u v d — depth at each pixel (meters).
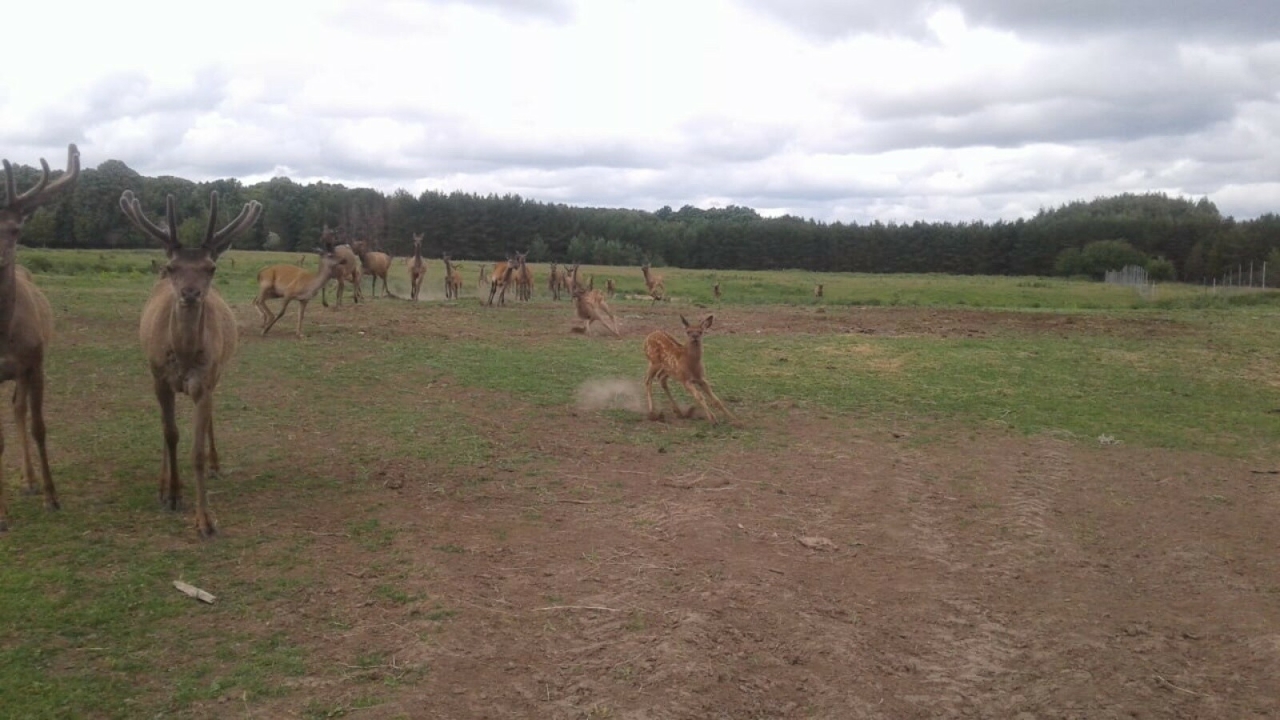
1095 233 86.62
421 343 16.44
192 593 5.95
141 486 8.00
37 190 7.11
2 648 5.21
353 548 6.89
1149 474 10.01
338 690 4.98
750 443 10.62
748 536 7.61
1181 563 7.49
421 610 5.93
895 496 8.87
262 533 7.07
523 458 9.51
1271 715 5.25
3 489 6.93
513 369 14.39
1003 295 42.50
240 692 4.91
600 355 16.47
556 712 4.90
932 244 91.81
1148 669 5.75
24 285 7.26
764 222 98.25
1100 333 21.42
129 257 42.69
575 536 7.40
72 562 6.34
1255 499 9.21
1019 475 9.77
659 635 5.77
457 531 7.37
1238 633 6.25
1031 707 5.28
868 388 14.14
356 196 84.00
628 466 9.45
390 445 9.72
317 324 18.08
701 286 47.09
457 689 5.06
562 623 5.89
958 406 13.10
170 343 6.94
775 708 5.12
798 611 6.28
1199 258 78.00
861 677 5.49
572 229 90.94
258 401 11.32
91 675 5.00
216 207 7.00
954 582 6.95
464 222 87.69
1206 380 15.64
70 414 10.23
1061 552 7.64
